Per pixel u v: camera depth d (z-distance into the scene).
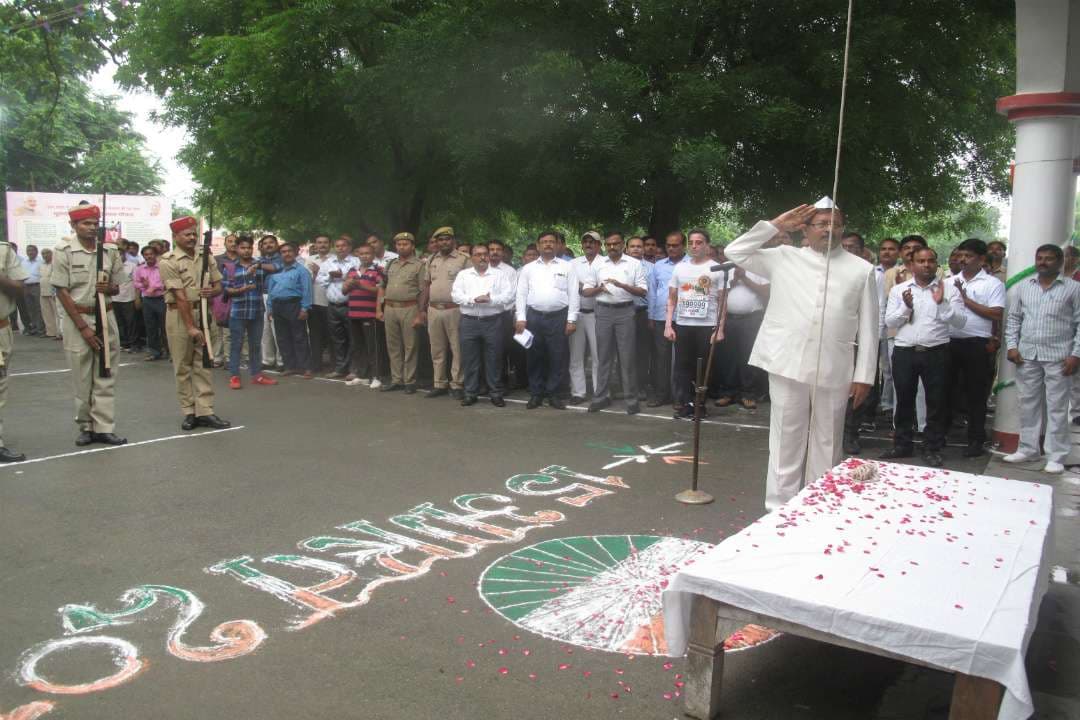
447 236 9.52
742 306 8.91
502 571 4.38
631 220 13.59
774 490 5.22
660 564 4.48
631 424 8.23
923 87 12.97
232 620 3.77
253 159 13.80
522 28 11.86
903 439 6.99
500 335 9.14
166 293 7.72
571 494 5.81
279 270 11.35
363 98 12.38
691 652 2.98
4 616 3.80
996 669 2.45
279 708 3.03
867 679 3.31
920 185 13.72
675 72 11.61
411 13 13.27
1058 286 6.34
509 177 12.88
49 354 13.80
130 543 4.78
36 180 31.47
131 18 16.61
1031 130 6.56
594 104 11.56
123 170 32.94
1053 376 6.38
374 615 3.83
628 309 8.63
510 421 8.35
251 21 13.96
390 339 10.07
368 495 5.75
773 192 12.64
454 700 3.10
